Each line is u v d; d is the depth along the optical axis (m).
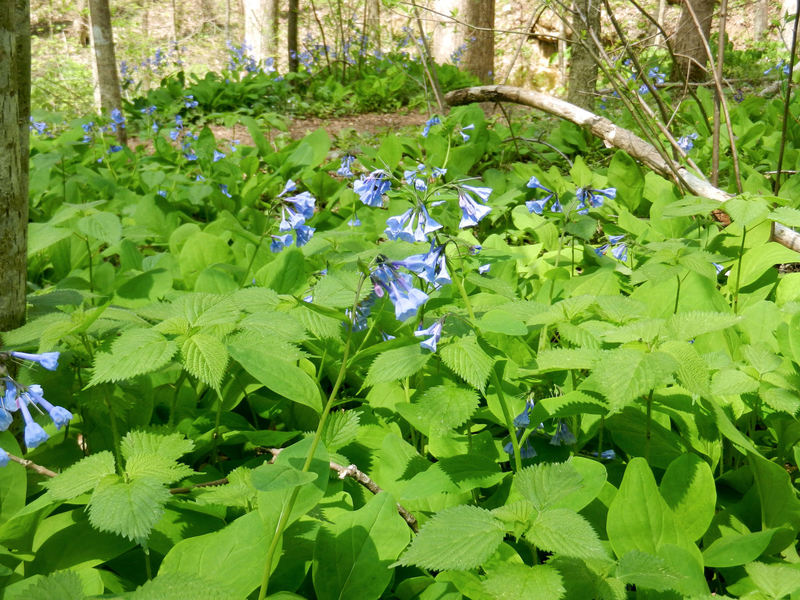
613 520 1.57
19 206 1.98
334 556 1.60
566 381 2.14
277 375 1.72
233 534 1.58
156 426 2.12
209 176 5.22
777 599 1.34
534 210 3.08
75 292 2.28
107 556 1.64
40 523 1.70
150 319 2.19
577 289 2.80
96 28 7.25
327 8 21.84
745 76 11.49
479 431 2.26
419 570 1.71
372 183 2.02
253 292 2.11
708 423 2.05
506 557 1.54
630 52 3.85
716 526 1.83
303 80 13.05
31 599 1.19
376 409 2.24
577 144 6.30
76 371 2.17
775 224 3.10
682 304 2.60
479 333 1.87
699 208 2.32
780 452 2.09
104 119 6.82
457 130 5.45
